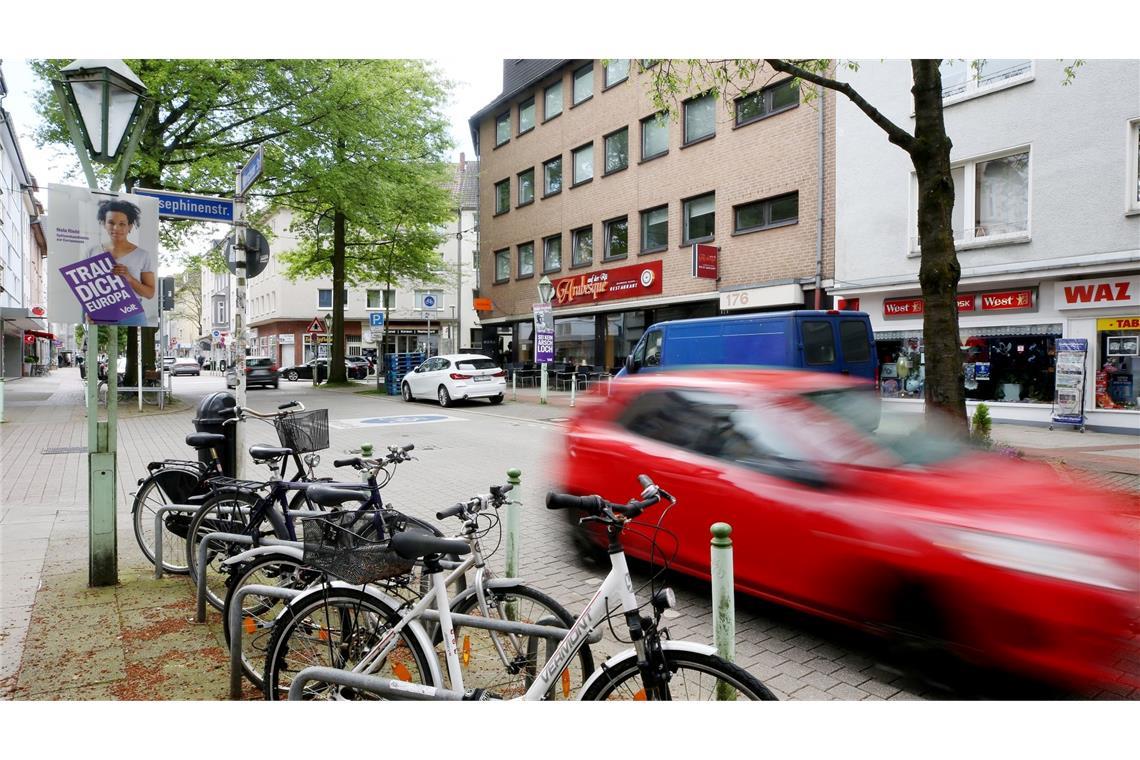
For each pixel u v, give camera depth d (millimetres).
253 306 59375
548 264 29109
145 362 21391
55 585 4926
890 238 16297
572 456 5719
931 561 3379
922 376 15930
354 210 22203
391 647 2773
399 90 23609
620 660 2424
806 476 4082
